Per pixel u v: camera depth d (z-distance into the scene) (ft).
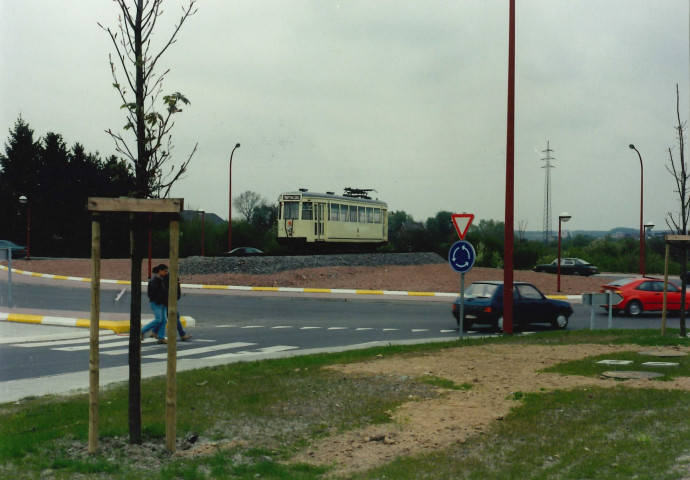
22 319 64.34
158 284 53.01
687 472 18.21
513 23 54.60
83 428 23.99
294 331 62.69
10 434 23.35
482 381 32.22
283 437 23.32
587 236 268.62
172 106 23.54
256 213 300.81
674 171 52.85
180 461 20.49
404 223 298.97
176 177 24.00
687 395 28.12
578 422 24.21
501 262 178.29
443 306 89.71
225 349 50.57
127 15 23.34
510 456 20.67
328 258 130.52
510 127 54.70
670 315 82.79
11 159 190.19
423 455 20.94
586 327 68.49
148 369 40.14
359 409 26.96
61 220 190.08
